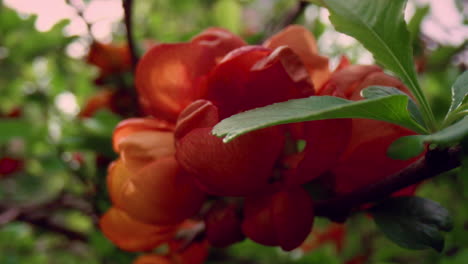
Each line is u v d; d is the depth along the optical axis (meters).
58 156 0.25
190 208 0.13
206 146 0.11
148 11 0.35
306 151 0.12
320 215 0.13
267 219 0.12
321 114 0.09
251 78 0.12
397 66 0.11
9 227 0.36
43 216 0.32
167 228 0.15
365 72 0.13
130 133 0.14
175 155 0.12
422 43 0.27
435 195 0.25
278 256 0.27
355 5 0.12
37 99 0.30
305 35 0.13
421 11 0.23
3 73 0.31
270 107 0.10
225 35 0.13
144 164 0.13
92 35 0.23
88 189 0.25
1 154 0.34
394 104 0.10
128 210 0.13
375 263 0.25
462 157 0.10
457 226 0.19
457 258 0.20
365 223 0.28
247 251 0.27
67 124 0.24
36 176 0.38
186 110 0.12
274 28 0.27
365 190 0.12
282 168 0.12
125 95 0.24
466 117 0.10
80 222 0.44
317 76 0.13
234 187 0.12
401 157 0.10
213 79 0.12
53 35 0.27
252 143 0.11
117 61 0.23
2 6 0.27
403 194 0.14
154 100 0.13
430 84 0.28
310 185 0.13
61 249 0.41
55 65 0.31
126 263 0.25
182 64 0.13
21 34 0.28
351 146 0.12
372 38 0.11
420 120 0.11
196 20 0.37
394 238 0.12
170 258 0.16
